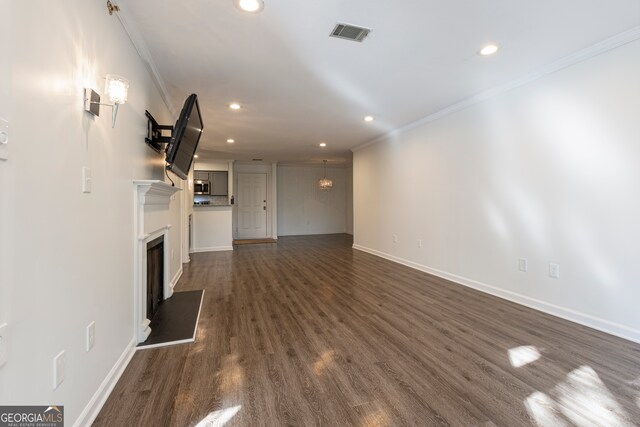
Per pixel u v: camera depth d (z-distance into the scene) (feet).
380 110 12.66
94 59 4.88
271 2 5.96
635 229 7.10
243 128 15.47
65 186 3.96
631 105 7.09
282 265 16.19
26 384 3.16
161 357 6.51
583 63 7.96
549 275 8.93
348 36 7.19
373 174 18.85
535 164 9.22
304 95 10.90
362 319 8.64
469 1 5.96
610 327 7.55
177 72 8.94
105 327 5.23
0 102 2.81
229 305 9.87
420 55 8.10
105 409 4.84
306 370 6.00
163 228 9.65
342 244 24.38
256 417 4.67
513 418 4.64
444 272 13.10
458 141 12.10
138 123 7.32
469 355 6.57
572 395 5.19
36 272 3.34
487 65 8.71
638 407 4.87
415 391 5.32
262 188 29.19
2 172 2.83
